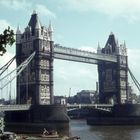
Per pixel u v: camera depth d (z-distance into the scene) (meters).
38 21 169.88
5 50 22.02
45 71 168.25
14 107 145.25
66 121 154.00
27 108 152.88
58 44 178.12
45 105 153.50
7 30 22.03
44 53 168.00
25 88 168.88
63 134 135.50
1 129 28.20
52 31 173.62
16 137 109.25
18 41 175.00
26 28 172.62
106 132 146.25
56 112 153.50
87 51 196.25
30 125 154.25
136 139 119.00
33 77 166.00
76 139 110.81
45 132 123.19
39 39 166.00
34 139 108.12
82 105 185.25
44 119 152.62
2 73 157.12
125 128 172.00
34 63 166.25
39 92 163.00
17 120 160.62
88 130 157.12
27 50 170.12
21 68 162.38
